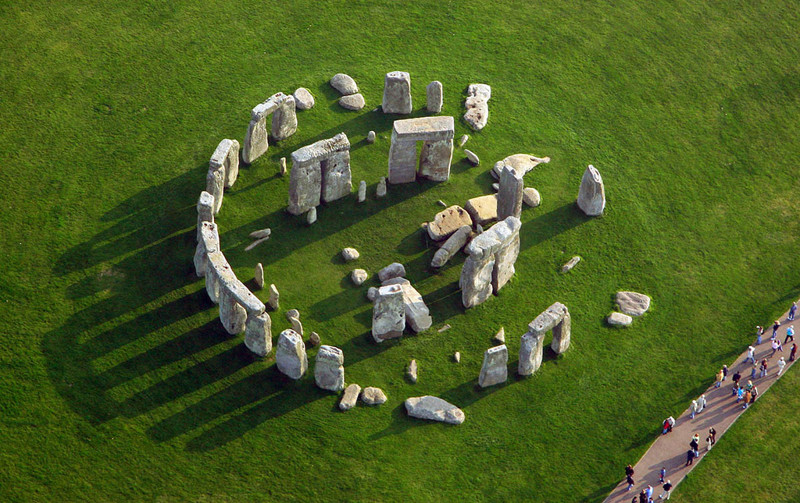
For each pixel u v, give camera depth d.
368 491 47.91
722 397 52.97
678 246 59.09
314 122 61.91
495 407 51.16
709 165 63.53
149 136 60.16
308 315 53.22
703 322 55.91
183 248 55.12
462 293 53.78
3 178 57.19
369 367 51.69
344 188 57.84
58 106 61.00
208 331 52.06
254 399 50.09
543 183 60.66
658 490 49.50
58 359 50.44
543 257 57.16
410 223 57.53
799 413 52.81
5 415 48.50
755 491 49.97
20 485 46.69
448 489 48.44
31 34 64.69
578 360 53.34
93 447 47.94
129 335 51.56
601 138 63.91
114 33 65.50
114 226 55.72
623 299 55.94
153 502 46.78
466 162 60.97
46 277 53.31
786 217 61.47
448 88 65.12
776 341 54.94
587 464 50.00
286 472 48.16
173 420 49.06
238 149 58.00
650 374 53.44
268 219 56.88
